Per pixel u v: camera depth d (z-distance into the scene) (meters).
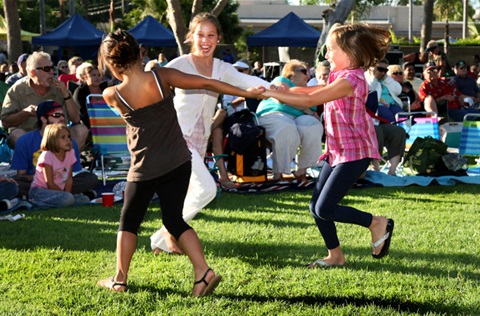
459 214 6.91
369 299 4.31
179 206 4.38
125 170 9.30
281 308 4.14
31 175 7.71
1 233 6.09
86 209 7.26
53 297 4.33
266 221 6.55
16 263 5.09
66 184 7.52
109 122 9.20
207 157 8.30
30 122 8.85
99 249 5.52
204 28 5.11
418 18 53.19
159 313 4.04
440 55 16.83
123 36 4.21
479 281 4.68
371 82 10.67
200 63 5.20
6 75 17.70
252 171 8.80
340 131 4.77
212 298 4.30
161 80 4.27
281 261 5.17
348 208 4.95
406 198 7.84
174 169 4.30
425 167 9.40
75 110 9.04
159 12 33.06
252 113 9.04
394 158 9.34
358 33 4.68
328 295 4.36
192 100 5.20
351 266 5.03
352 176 4.79
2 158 8.91
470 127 10.35
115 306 4.16
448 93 12.47
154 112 4.25
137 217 4.44
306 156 8.88
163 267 4.99
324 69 8.84
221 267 4.99
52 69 8.77
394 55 19.14
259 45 22.25
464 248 5.56
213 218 6.70
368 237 5.89
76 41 24.33
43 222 6.55
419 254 5.36
